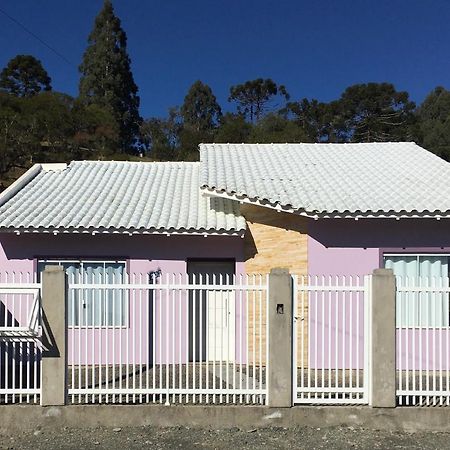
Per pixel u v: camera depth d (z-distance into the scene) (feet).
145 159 181.47
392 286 25.73
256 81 228.43
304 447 23.29
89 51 197.26
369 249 37.88
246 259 39.29
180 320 28.48
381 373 25.49
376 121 197.26
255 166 46.55
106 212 39.78
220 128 190.80
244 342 33.65
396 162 47.01
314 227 38.04
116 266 39.65
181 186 46.98
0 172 116.98
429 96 245.24
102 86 193.06
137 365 35.68
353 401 25.82
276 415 25.40
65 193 44.01
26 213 39.22
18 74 203.51
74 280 39.45
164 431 24.94
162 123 217.77
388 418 25.34
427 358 28.81
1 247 39.17
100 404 25.70
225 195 38.75
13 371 25.86
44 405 25.29
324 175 43.62
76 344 35.60
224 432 24.91
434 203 36.47
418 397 27.35
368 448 23.26
